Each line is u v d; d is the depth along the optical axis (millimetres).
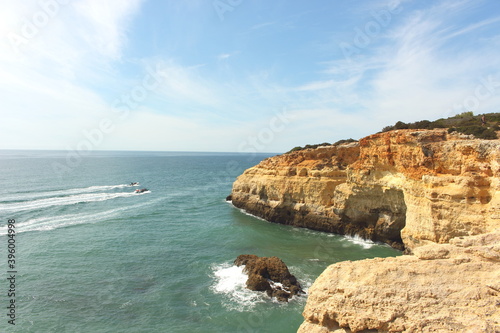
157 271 29219
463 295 11594
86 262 31062
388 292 12055
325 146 52469
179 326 20656
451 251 13711
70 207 56094
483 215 22438
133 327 20484
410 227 28672
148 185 93062
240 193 59594
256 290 25328
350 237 40594
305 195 45938
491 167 23359
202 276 28172
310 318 12891
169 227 45344
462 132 29859
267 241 39000
